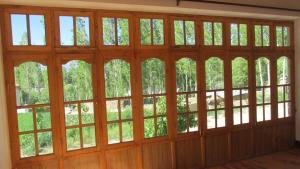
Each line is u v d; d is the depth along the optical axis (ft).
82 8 11.98
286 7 15.08
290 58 17.02
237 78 15.44
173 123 13.85
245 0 13.73
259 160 15.62
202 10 13.26
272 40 16.37
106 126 12.53
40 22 11.37
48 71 11.52
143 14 13.08
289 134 17.33
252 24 15.72
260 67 16.14
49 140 11.62
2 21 10.77
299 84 17.01
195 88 14.37
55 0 10.61
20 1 10.57
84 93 12.15
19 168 11.14
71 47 11.84
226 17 14.94
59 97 11.70
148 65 13.32
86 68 12.17
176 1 12.45
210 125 14.80
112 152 12.67
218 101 14.97
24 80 11.19
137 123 13.12
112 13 12.51
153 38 13.35
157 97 13.53
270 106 16.57
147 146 13.37
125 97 12.85
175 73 13.84
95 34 12.23
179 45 13.88
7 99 10.89
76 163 12.04
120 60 12.77
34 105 11.32
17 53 11.02
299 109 17.12
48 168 11.59
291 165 14.62
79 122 12.06
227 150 15.30
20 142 11.18
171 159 13.88
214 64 14.80
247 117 15.87
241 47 15.43
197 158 14.52
